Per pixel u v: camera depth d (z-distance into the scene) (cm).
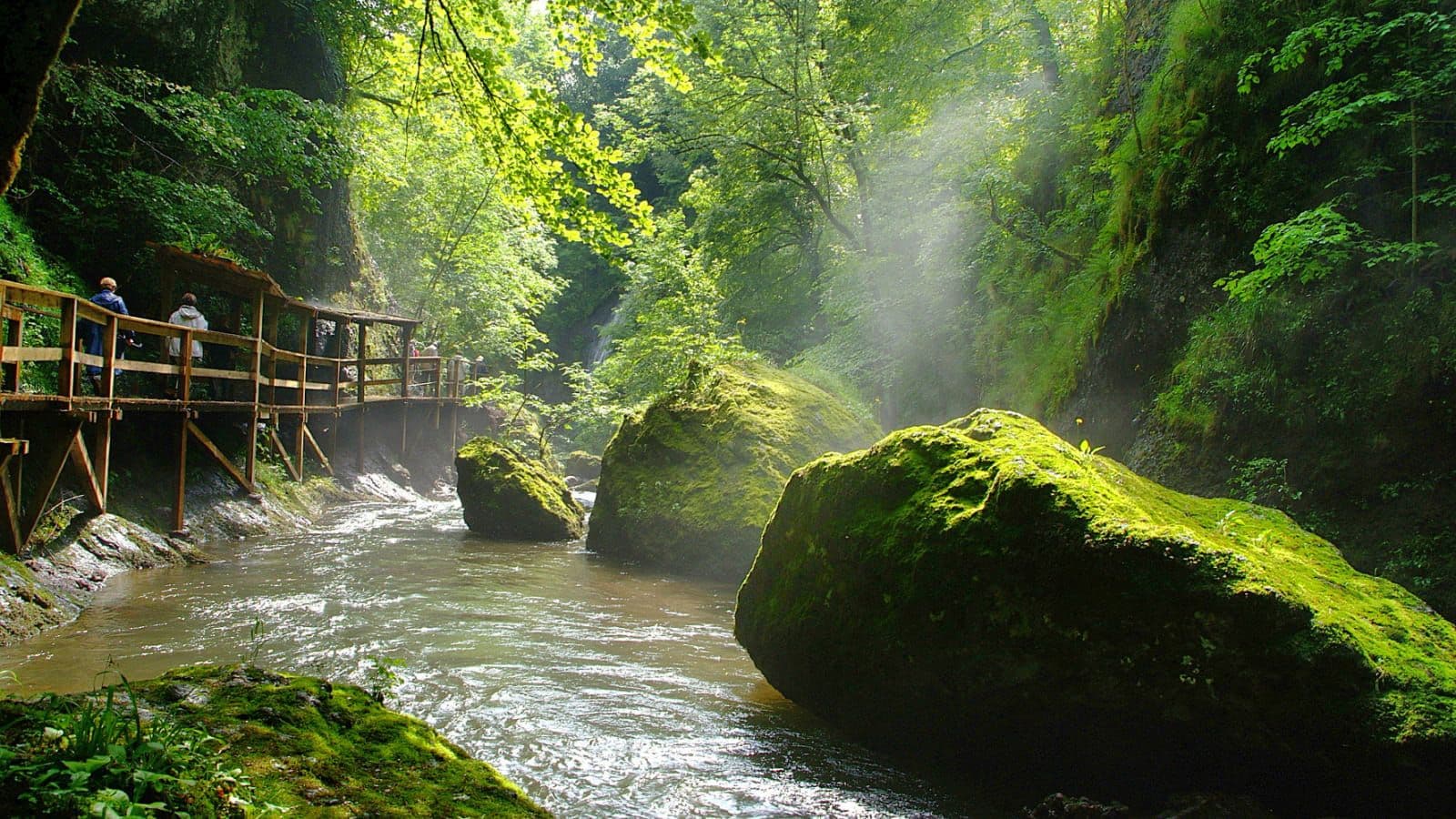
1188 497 571
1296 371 793
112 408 969
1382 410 716
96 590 851
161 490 1198
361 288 2361
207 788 240
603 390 2288
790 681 555
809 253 2428
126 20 1525
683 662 678
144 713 288
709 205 2545
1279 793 392
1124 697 408
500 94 612
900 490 513
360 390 1948
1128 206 1125
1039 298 1390
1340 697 371
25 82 317
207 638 688
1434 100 747
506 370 3647
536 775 450
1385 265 745
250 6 1888
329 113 1811
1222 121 979
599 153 609
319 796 262
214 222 1569
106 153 1465
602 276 4928
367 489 1898
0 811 203
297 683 340
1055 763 444
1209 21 1045
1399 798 364
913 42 1719
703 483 1142
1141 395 1013
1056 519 426
